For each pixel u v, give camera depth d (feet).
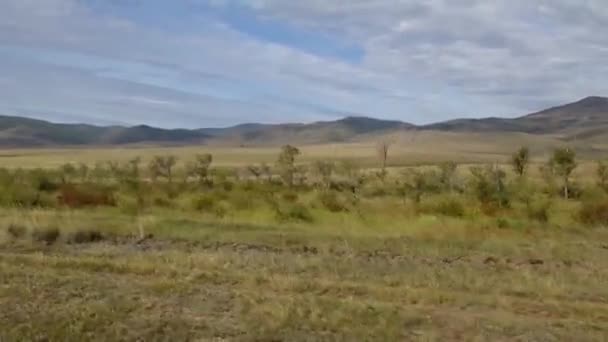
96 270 44.04
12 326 31.55
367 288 39.65
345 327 32.14
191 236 61.26
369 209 88.48
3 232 58.08
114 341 30.17
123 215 76.48
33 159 546.26
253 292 38.58
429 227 68.54
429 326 32.78
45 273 41.96
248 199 95.20
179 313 34.40
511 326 32.89
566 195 122.72
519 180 115.14
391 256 52.75
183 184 139.33
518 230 67.72
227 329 31.99
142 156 639.35
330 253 53.98
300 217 78.64
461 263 50.14
